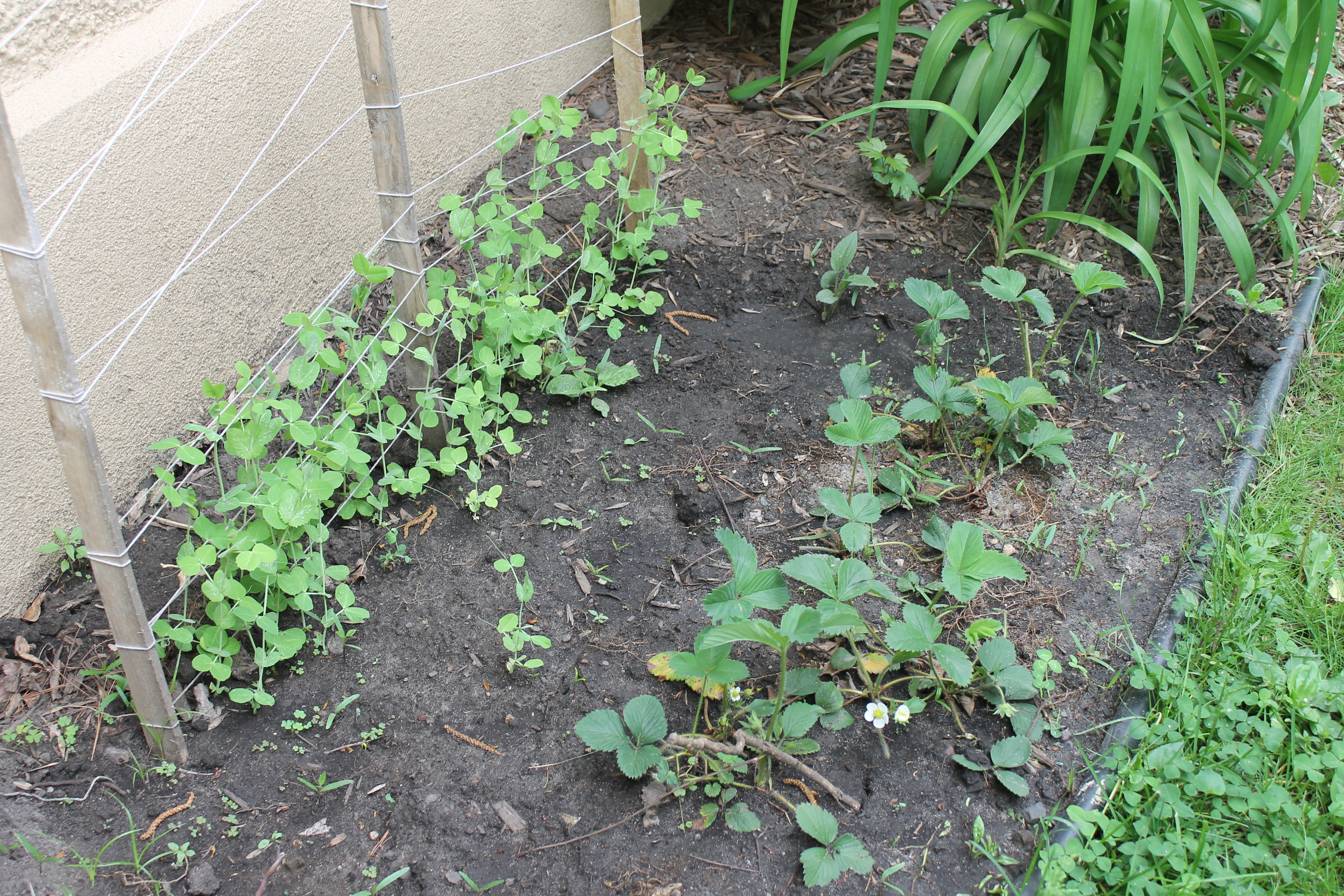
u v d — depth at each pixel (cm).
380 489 227
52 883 161
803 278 296
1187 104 309
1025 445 238
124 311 213
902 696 192
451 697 192
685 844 169
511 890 163
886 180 306
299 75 252
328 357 204
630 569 217
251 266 248
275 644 188
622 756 169
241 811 174
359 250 290
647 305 270
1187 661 193
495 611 207
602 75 383
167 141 216
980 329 279
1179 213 310
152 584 206
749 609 172
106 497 151
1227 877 159
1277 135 274
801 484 236
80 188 160
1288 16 291
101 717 185
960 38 353
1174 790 170
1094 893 159
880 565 214
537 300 253
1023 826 172
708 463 241
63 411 143
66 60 201
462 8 298
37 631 196
